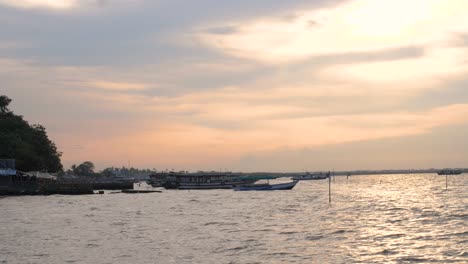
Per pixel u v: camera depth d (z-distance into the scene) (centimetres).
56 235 5456
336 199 11406
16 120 17138
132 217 7494
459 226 5750
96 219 7194
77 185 15575
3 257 4188
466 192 13962
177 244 4753
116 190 18825
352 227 5803
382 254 4112
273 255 4134
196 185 17875
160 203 10756
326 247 4472
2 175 14238
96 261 3988
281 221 6619
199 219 7100
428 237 4947
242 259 3991
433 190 15612
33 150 16225
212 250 4400
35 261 4016
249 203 10456
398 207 8631
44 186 14875
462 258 3919
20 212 8381
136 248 4556
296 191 15975
